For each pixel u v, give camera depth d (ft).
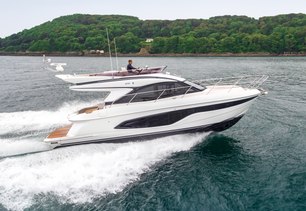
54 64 42.68
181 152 40.57
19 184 32.04
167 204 30.25
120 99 41.04
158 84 41.55
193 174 35.55
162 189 32.58
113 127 40.01
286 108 65.46
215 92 43.21
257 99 74.90
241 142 45.42
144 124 40.68
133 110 40.06
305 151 41.98
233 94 42.32
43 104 74.79
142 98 41.22
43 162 36.32
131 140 41.34
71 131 39.78
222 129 44.55
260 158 39.96
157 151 40.24
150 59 280.10
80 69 177.68
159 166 37.04
